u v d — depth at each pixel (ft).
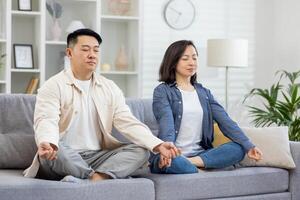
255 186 11.51
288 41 19.57
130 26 19.35
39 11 17.65
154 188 10.40
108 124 11.07
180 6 19.92
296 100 15.89
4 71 17.29
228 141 12.35
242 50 17.46
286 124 15.84
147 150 10.62
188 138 11.93
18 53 17.80
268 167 12.01
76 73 10.98
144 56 19.56
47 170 10.17
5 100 11.59
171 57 12.16
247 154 11.62
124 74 19.71
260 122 17.71
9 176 10.14
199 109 12.03
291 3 19.44
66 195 9.46
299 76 18.76
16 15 17.81
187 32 20.06
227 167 11.70
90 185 9.70
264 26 20.66
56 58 18.72
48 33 18.57
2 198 9.11
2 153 11.03
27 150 11.23
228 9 20.51
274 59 20.30
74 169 9.96
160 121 11.58
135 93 18.90
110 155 10.61
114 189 9.86
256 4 20.75
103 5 19.30
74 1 18.62
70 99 10.72
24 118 11.60
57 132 10.12
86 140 10.86
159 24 19.71
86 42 10.83
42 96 10.53
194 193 10.79
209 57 17.62
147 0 19.53
